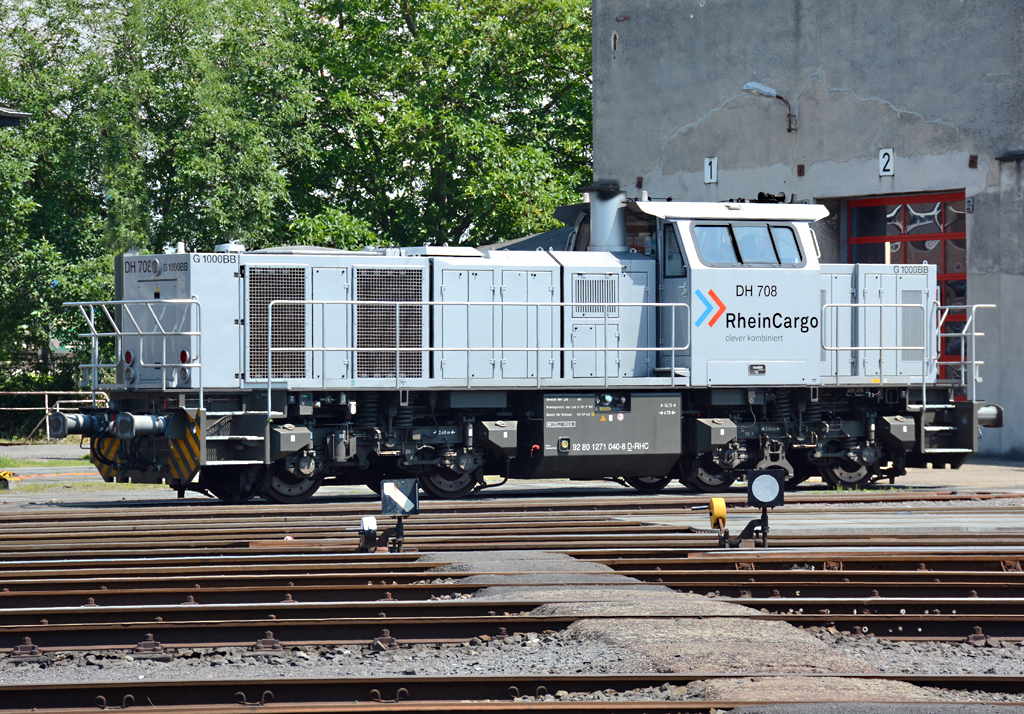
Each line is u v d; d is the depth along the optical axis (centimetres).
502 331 4181
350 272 4016
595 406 4181
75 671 1852
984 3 5931
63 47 8481
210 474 4097
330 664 1897
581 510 3797
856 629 2095
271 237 8812
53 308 7994
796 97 6719
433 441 4103
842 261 6719
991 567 2664
